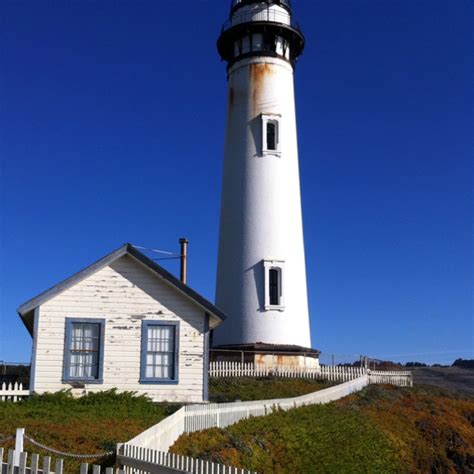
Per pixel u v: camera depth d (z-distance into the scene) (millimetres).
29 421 14914
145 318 21000
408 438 25156
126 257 21234
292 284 34812
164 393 20641
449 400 34375
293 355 33562
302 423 20625
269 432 18109
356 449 20438
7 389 21453
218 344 34844
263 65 37438
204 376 21016
